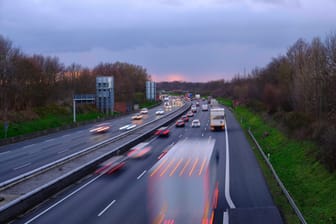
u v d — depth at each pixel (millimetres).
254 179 32531
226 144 54062
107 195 28188
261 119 83750
